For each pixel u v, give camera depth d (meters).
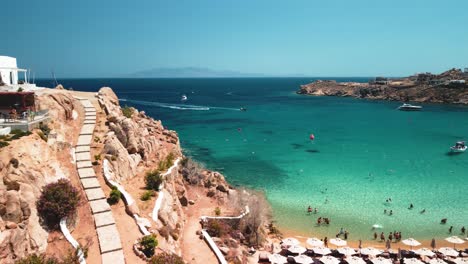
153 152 53.56
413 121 146.75
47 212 28.67
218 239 39.12
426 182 67.94
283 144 101.69
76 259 25.92
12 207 25.14
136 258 28.47
